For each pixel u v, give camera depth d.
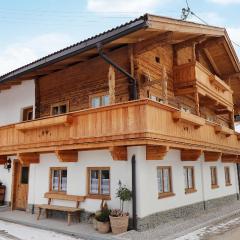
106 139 9.56
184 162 13.19
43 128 11.91
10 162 15.54
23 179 14.80
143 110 8.83
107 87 12.50
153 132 8.93
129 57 11.87
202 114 18.12
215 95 16.02
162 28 10.30
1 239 9.11
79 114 10.55
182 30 11.66
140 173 9.93
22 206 14.50
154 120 9.11
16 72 13.67
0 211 14.23
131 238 8.66
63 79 14.43
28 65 13.01
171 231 9.66
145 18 9.53
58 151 11.19
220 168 17.53
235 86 20.88
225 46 16.88
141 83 11.83
